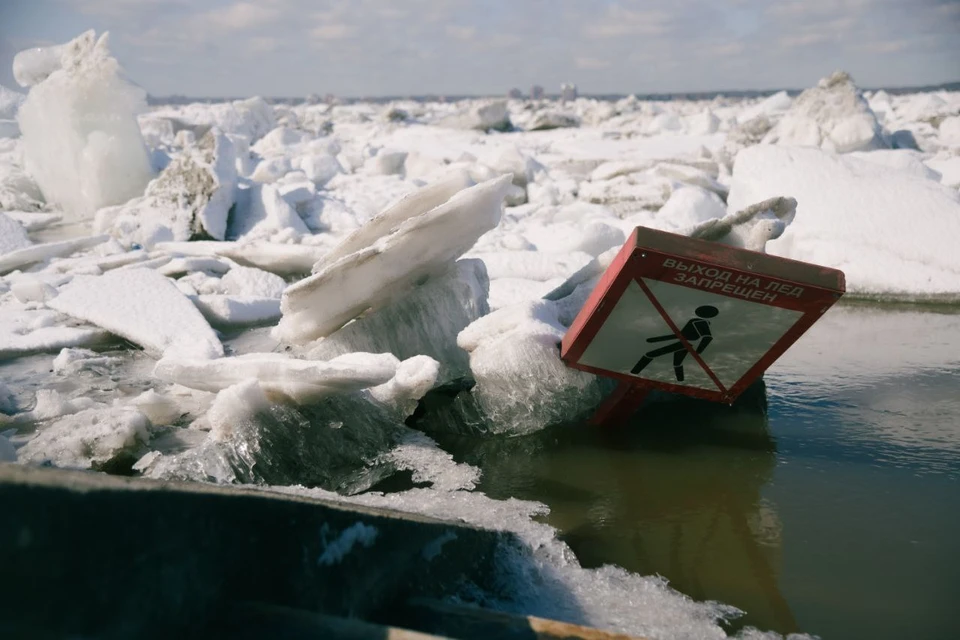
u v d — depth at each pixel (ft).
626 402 12.90
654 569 8.88
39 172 41.32
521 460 12.24
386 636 5.16
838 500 10.66
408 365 12.26
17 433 13.00
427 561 7.24
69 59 37.96
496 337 13.07
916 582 8.52
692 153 58.49
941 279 22.90
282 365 11.48
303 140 80.07
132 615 4.39
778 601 8.19
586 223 29.09
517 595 8.18
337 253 14.53
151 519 4.66
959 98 113.39
